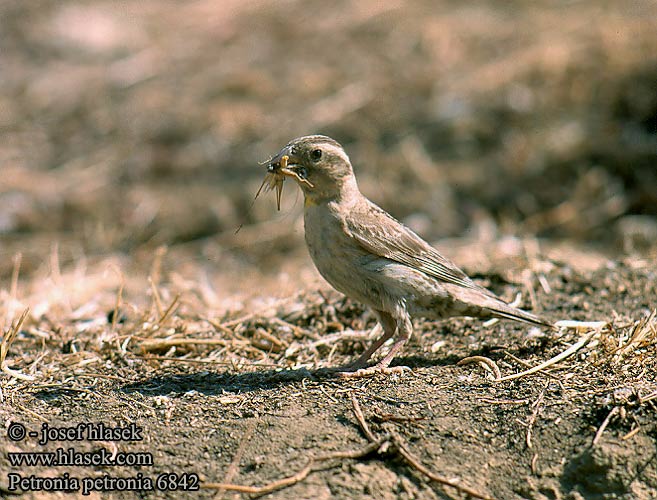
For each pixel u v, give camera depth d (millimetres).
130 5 24109
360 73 19625
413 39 20547
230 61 20891
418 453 7402
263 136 18312
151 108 19484
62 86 20516
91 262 15211
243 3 23609
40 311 11211
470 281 9250
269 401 8195
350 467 7242
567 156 16812
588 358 8750
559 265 11883
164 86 20250
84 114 19625
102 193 17391
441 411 7855
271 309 10859
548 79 18344
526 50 19406
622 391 7773
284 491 7043
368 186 16672
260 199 16875
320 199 8961
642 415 7535
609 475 7215
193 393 8430
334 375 8766
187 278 14312
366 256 8867
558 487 7227
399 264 8883
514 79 18516
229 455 7445
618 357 8648
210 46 21672
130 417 7977
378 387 8414
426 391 8258
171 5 24078
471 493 7094
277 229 16219
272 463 7312
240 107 19141
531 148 17031
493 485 7242
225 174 17703
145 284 13344
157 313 10766
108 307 11648
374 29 21344
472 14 21656
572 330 9453
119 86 20391
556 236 15641
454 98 18359
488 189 16516
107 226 16500
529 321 9172
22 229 16438
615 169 16516
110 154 18422
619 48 18594
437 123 17922
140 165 18062
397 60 19953
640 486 7164
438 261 9094
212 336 10078
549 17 20969
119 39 22219
